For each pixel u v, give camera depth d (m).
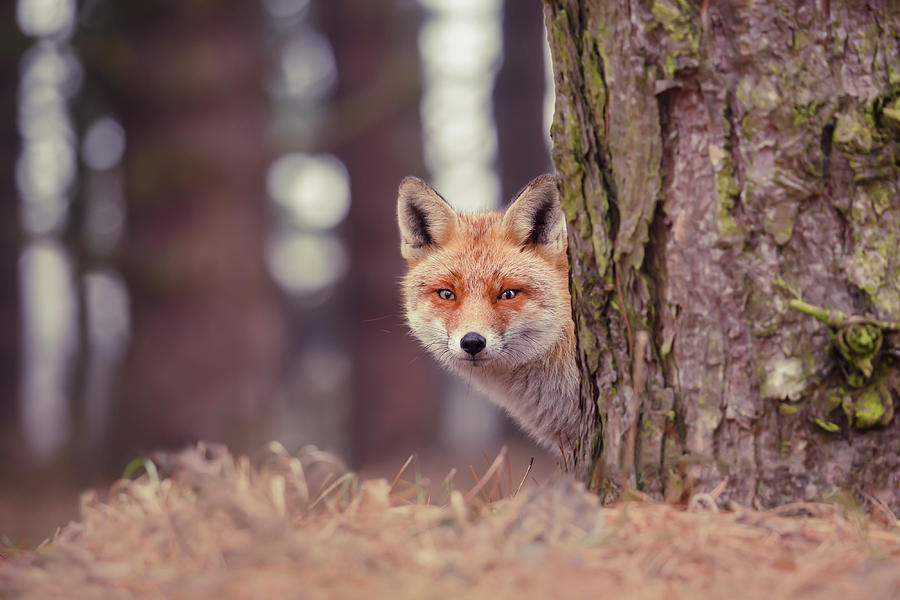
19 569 6.63
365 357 35.06
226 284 28.53
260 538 6.34
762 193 7.50
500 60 38.88
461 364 12.73
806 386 7.41
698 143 7.72
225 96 29.19
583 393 9.23
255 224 30.02
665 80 7.73
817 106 7.41
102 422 29.33
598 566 5.95
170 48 28.66
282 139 32.47
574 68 8.66
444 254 13.05
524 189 12.82
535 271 12.48
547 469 22.77
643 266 8.12
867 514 7.32
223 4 29.50
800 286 7.47
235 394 28.42
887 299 7.36
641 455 8.09
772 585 5.62
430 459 32.25
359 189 35.47
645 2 7.84
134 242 28.62
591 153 8.53
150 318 28.25
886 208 7.46
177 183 28.27
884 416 7.32
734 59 7.54
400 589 5.47
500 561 5.96
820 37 7.44
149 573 6.12
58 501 24.06
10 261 33.53
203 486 7.57
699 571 5.94
